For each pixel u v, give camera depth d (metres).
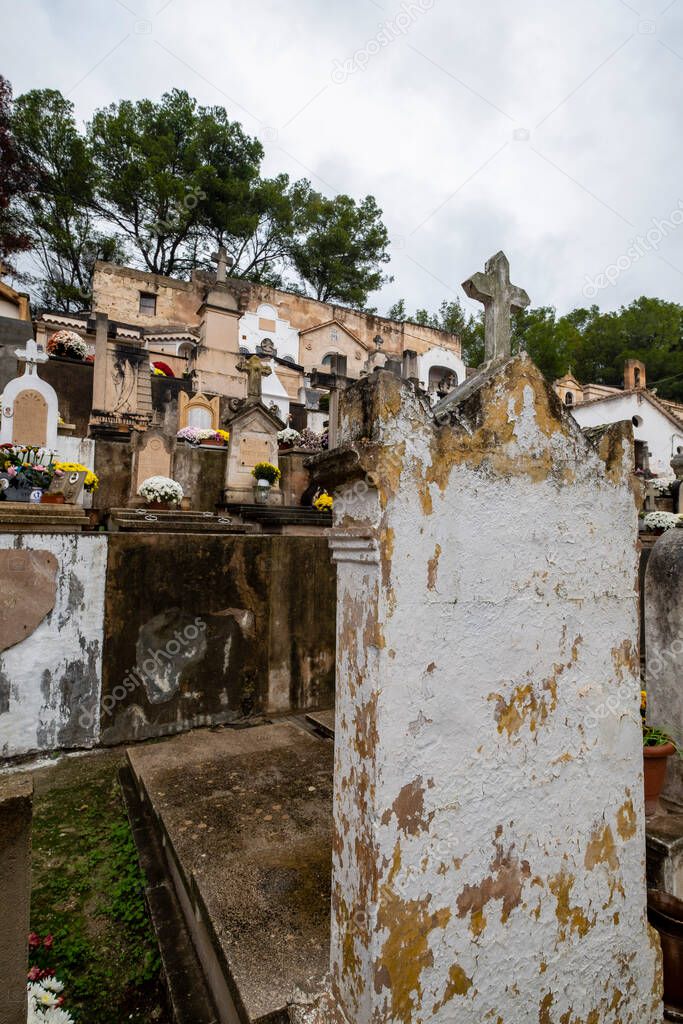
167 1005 2.25
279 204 28.17
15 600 4.23
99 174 25.25
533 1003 1.66
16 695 4.26
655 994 1.95
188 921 2.51
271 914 2.17
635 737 1.91
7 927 1.42
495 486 1.62
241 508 9.05
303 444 13.00
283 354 27.11
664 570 2.90
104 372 12.20
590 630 1.81
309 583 5.58
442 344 34.56
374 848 1.38
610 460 1.89
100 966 2.48
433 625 1.49
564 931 1.73
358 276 33.66
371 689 1.42
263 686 5.29
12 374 10.57
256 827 2.93
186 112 27.12
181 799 3.29
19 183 20.41
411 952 1.42
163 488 7.72
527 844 1.65
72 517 5.42
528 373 1.71
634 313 33.31
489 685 1.59
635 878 1.90
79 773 4.20
